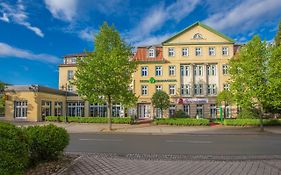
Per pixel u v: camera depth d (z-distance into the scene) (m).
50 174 8.53
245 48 32.22
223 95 43.12
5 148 6.49
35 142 9.59
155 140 20.16
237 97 31.55
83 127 34.69
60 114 53.81
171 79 55.38
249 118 38.66
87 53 36.59
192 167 10.16
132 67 34.28
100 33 40.38
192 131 29.83
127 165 10.44
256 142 19.28
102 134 25.95
